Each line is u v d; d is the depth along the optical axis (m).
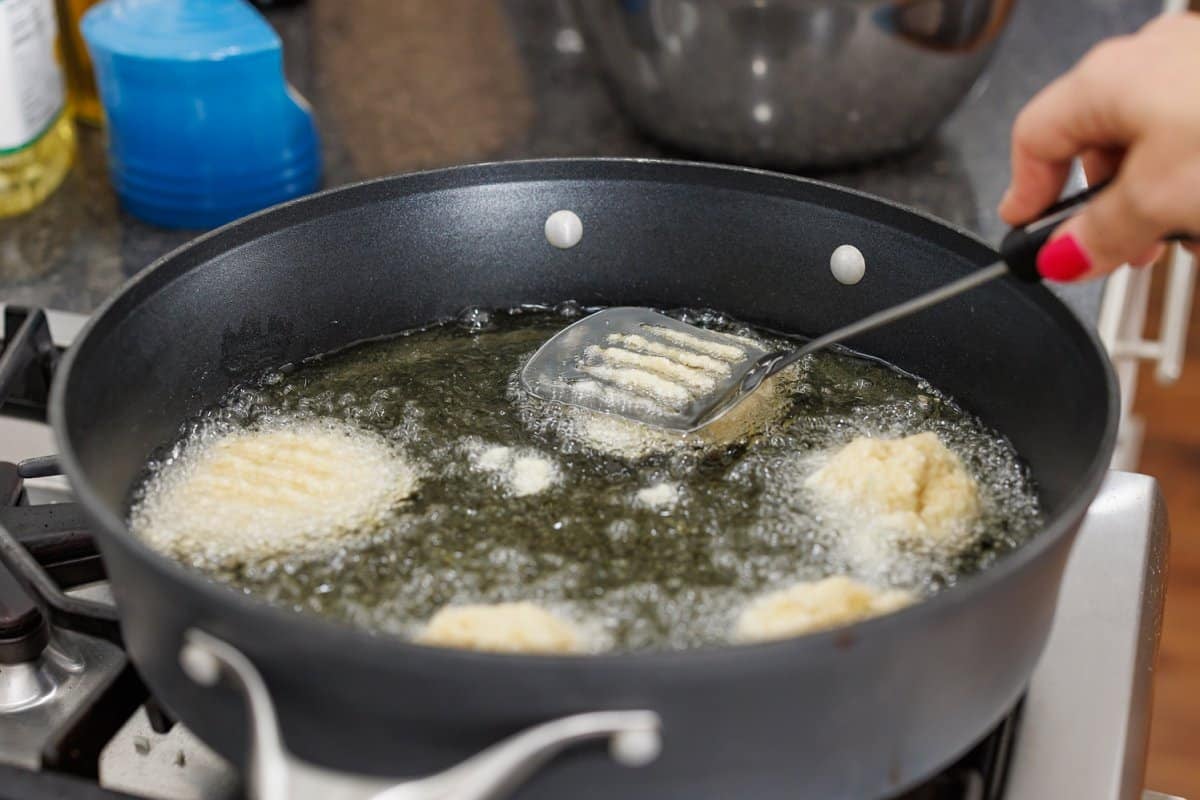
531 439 0.68
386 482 0.65
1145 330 1.59
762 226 0.72
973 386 0.69
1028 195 0.63
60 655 0.63
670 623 0.59
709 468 0.66
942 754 0.55
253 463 0.65
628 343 0.71
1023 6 1.17
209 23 0.87
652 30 0.87
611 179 0.72
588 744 0.51
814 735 0.52
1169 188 0.55
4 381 0.70
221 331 0.68
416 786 0.50
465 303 0.74
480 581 0.61
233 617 0.51
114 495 0.62
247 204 0.90
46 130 0.91
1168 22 0.57
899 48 0.86
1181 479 1.52
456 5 1.21
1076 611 0.66
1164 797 0.68
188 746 0.61
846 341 0.72
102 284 0.85
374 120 1.01
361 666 0.50
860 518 0.63
